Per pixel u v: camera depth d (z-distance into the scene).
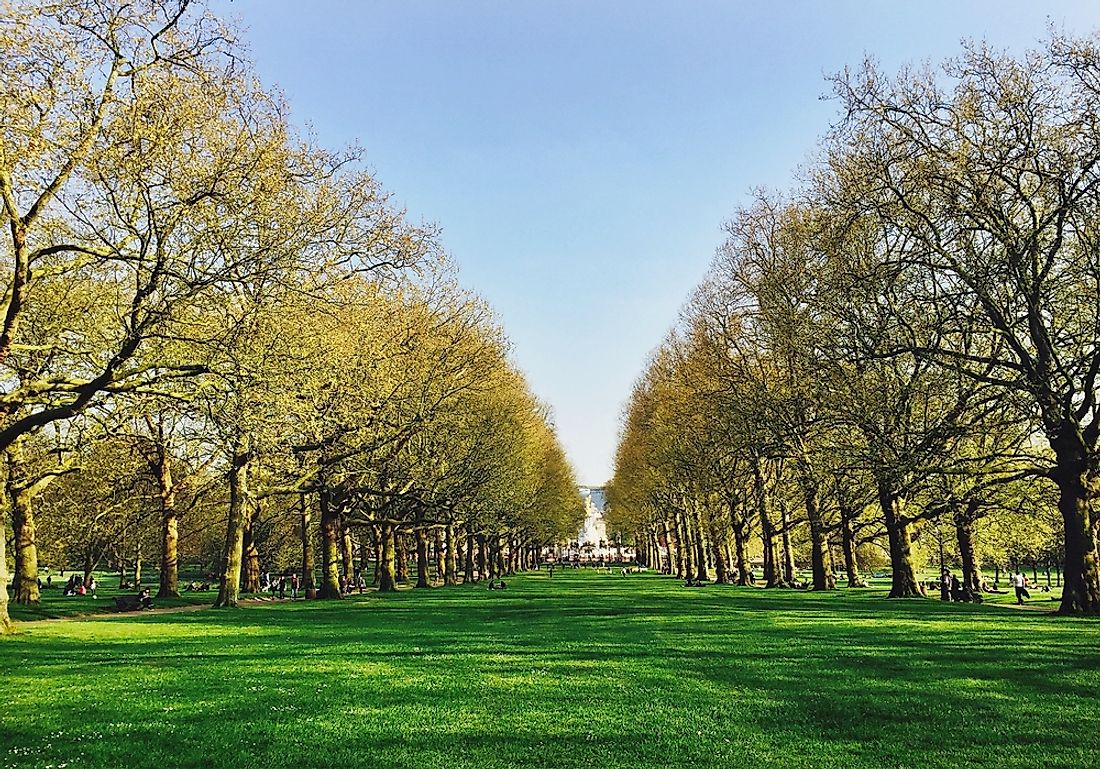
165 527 48.03
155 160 20.81
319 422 30.45
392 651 19.52
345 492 44.97
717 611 31.84
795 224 38.19
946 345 31.72
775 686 14.17
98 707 12.65
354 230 28.31
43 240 24.95
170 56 21.64
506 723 11.56
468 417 50.97
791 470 49.41
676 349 55.78
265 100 23.67
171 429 42.28
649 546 138.88
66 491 53.09
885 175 28.30
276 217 23.53
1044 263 28.73
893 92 28.78
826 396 33.06
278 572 81.81
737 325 44.81
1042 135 26.52
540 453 77.06
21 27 18.48
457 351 46.72
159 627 27.02
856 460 32.22
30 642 21.91
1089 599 28.44
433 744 10.52
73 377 23.17
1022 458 29.50
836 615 28.92
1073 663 16.14
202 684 14.70
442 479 50.84
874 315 29.23
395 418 40.06
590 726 11.39
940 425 28.98
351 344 33.97
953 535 51.47
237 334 23.00
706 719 11.77
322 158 27.30
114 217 22.05
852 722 11.56
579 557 188.12
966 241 27.19
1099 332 26.84
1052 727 11.12
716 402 43.50
